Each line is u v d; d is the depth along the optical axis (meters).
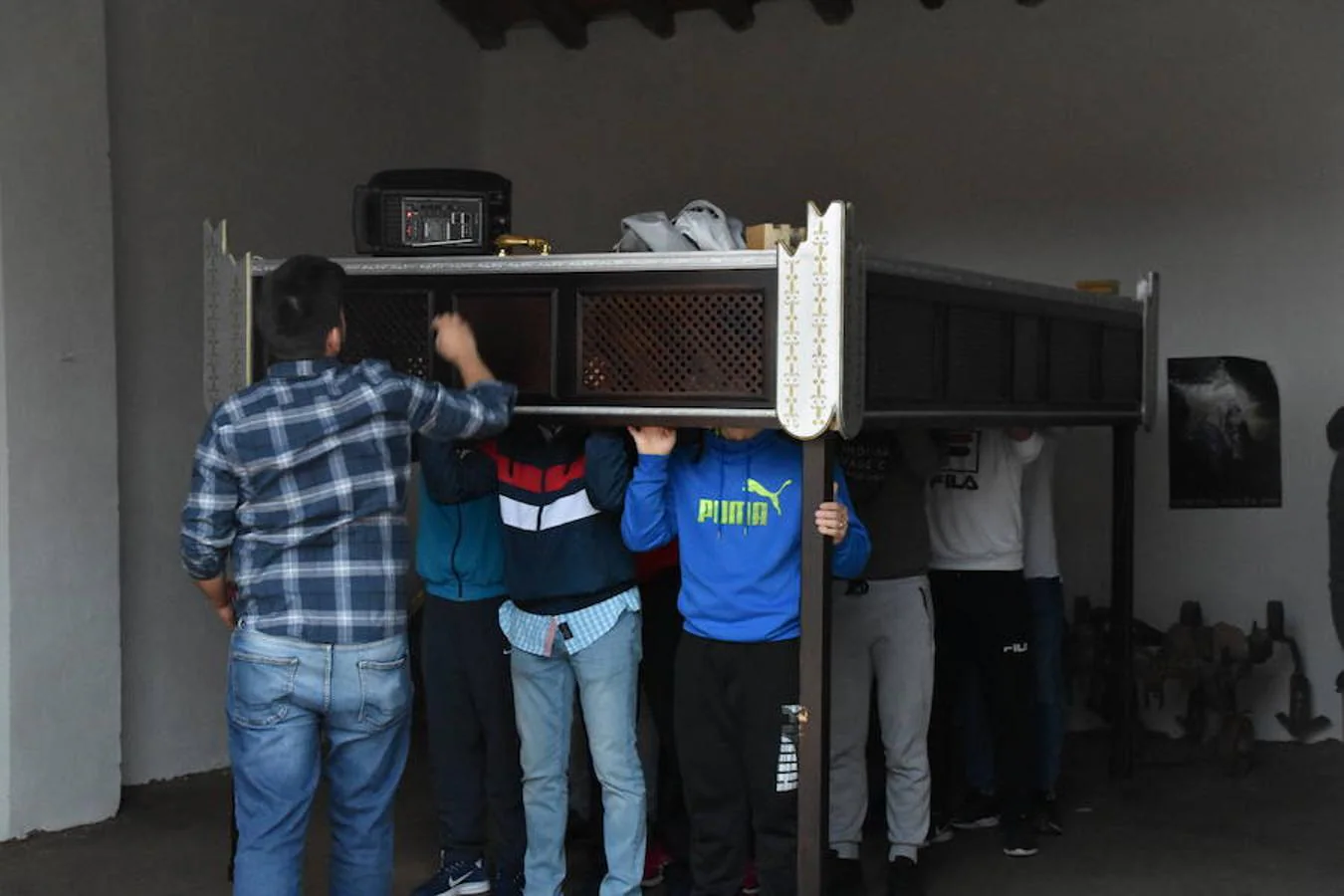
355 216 4.02
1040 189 6.80
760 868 3.75
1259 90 6.38
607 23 7.66
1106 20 6.64
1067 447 6.77
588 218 7.74
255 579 3.22
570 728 4.20
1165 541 6.59
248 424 3.19
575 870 4.65
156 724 5.73
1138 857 4.89
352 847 3.34
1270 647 6.26
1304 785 5.74
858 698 4.41
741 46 7.38
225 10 6.04
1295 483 6.36
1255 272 6.41
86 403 5.09
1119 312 5.41
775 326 3.51
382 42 7.06
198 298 5.89
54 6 4.96
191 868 4.73
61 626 5.02
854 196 7.17
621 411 3.69
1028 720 4.91
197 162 5.91
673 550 4.45
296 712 3.20
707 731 3.77
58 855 4.82
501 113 7.91
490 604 4.29
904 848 4.41
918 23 7.00
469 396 3.51
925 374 3.96
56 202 4.98
